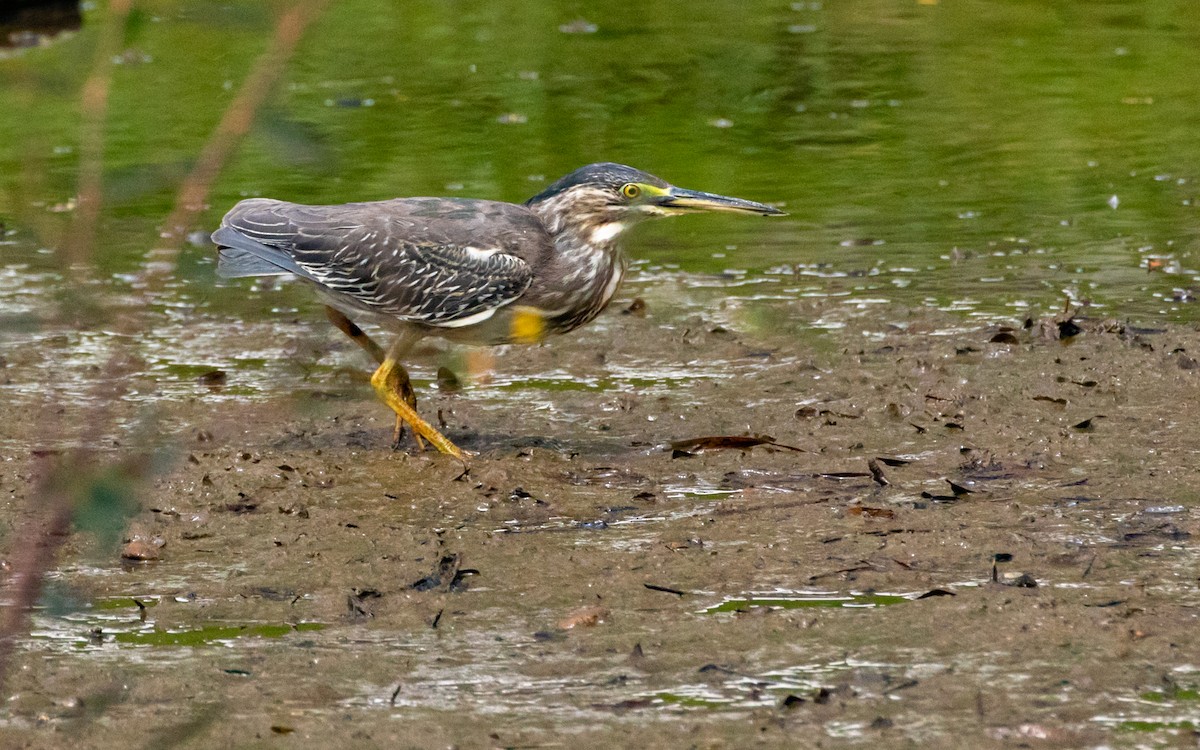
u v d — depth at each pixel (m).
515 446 11.70
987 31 28.47
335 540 9.75
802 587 8.82
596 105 23.64
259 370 13.59
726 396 12.73
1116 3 30.38
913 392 12.49
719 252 17.05
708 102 23.83
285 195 18.86
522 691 7.63
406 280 11.34
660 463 11.23
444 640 8.27
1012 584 8.66
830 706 7.34
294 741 7.14
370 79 25.44
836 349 13.76
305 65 26.45
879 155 20.91
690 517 10.05
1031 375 12.82
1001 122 22.45
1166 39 27.30
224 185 19.27
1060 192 18.92
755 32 28.72
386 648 8.19
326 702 7.57
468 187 19.22
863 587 8.79
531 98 24.09
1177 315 14.33
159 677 7.85
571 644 8.16
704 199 11.55
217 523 10.09
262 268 11.58
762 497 10.39
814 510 10.06
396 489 10.71
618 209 11.55
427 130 22.16
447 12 30.92
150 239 17.22
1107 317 14.29
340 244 11.43
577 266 11.62
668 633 8.25
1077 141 21.30
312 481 10.85
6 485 10.63
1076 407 12.11
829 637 8.11
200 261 6.44
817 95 24.27
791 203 18.84
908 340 13.90
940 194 19.03
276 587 9.06
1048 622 8.14
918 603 8.47
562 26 29.58
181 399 12.78
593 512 10.23
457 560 9.25
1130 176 19.48
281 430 12.06
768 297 15.37
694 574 9.05
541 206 11.80
